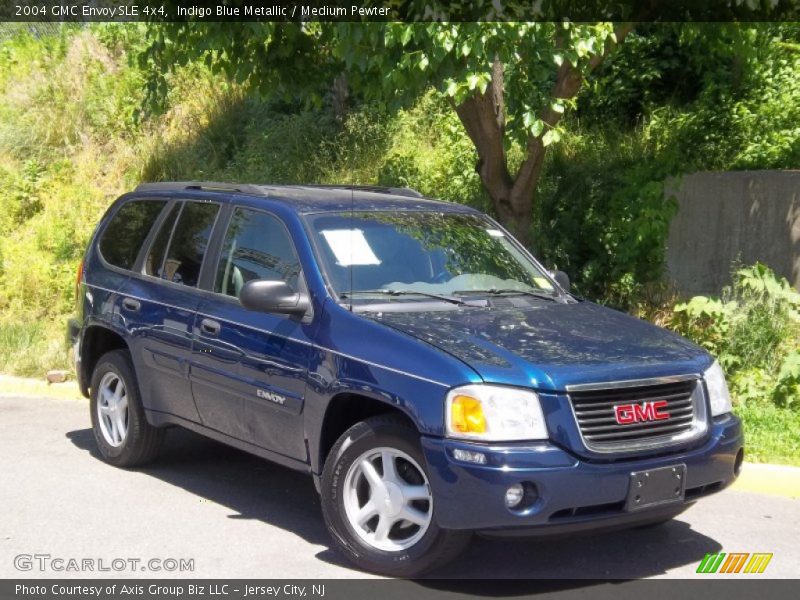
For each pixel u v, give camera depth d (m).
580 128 13.41
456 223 6.87
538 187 11.56
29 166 16.02
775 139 11.30
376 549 5.38
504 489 4.88
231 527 6.23
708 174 10.71
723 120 11.88
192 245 7.01
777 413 8.33
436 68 8.31
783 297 9.36
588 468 5.00
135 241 7.56
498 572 5.52
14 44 19.80
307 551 5.79
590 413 5.11
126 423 7.48
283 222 6.40
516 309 6.14
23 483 7.12
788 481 7.00
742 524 6.42
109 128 16.75
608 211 11.05
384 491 5.36
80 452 8.03
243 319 6.27
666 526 6.37
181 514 6.47
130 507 6.60
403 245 6.43
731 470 5.61
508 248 6.93
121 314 7.30
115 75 17.69
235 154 15.38
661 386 5.39
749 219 10.39
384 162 13.70
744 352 9.13
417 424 5.12
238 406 6.27
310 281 6.00
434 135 14.16
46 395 10.30
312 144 14.50
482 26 8.02
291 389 5.85
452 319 5.78
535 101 9.03
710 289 10.69
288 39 10.23
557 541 6.05
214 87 16.59
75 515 6.42
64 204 15.16
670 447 5.29
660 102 13.42
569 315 6.14
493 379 5.05
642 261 10.74
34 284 13.34
